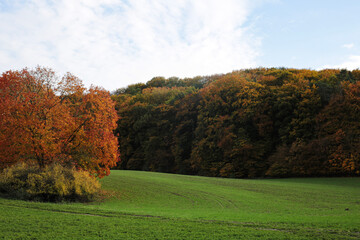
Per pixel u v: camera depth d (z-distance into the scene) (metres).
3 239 8.48
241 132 52.72
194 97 67.81
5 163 23.62
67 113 24.19
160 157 66.50
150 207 19.34
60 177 19.69
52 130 24.28
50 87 25.94
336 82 52.72
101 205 19.17
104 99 27.50
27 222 10.42
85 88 27.56
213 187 30.61
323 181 37.31
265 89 55.75
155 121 71.56
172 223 10.89
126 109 76.81
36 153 23.56
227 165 52.28
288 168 46.19
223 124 55.34
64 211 13.05
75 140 25.97
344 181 36.03
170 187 29.98
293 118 49.56
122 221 11.11
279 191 27.62
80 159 25.80
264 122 52.41
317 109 49.09
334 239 8.68
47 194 18.77
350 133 42.16
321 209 18.22
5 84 24.08
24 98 23.33
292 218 12.51
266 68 78.12
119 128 76.75
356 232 9.47
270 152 52.06
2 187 19.03
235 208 19.22
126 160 75.00
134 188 28.72
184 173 62.88
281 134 50.78
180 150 63.41
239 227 10.27
